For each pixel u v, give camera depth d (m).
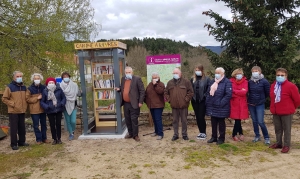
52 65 10.97
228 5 7.82
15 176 4.50
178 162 4.81
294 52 7.02
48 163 5.05
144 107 9.51
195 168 4.52
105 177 4.32
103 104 7.41
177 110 6.12
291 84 4.94
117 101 6.52
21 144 6.22
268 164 4.55
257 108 5.62
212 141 5.88
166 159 4.99
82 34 12.20
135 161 4.96
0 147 6.23
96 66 6.84
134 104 6.14
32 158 5.35
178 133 6.27
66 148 5.93
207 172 4.34
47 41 10.16
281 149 5.29
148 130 7.26
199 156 5.05
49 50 10.62
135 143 6.08
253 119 5.76
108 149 5.73
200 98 5.94
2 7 9.21
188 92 5.93
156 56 7.17
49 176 4.46
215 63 8.11
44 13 10.18
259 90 5.54
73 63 11.30
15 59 10.02
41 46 10.26
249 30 7.24
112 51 6.37
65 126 7.60
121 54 6.95
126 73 6.21
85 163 4.98
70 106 6.45
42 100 6.10
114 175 4.38
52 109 6.04
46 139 6.47
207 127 7.34
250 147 5.50
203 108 6.03
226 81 5.57
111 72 6.77
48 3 10.35
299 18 7.39
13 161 5.21
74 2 11.98
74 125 6.64
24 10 9.26
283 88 4.99
